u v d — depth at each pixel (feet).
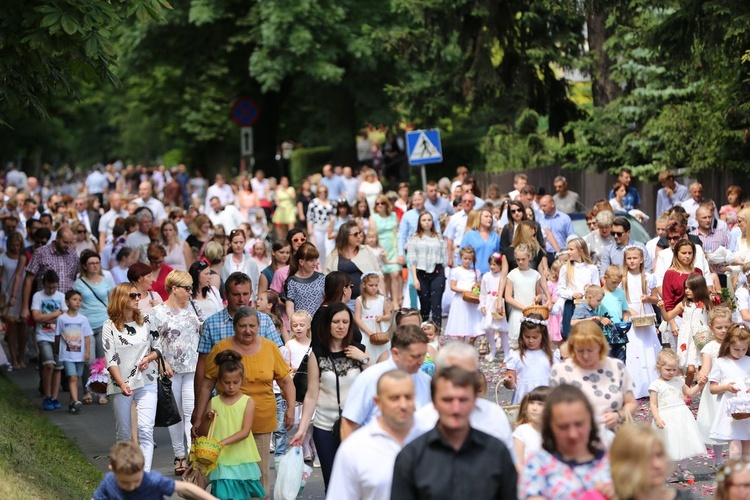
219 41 231.71
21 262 99.86
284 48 207.92
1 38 63.26
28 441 64.85
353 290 76.95
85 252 84.94
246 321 52.85
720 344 59.82
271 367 53.26
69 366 81.61
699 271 77.82
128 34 227.81
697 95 135.13
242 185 196.13
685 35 110.73
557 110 171.32
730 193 98.58
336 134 228.63
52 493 51.08
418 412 37.42
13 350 99.60
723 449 63.26
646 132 144.66
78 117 416.05
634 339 76.64
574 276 80.48
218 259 81.82
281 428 60.59
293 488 50.62
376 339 61.52
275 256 75.36
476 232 96.73
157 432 76.18
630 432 31.99
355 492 36.60
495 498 33.37
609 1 129.18
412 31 174.91
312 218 134.92
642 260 78.48
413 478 33.40
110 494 40.37
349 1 209.97
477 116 182.80
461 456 33.40
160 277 79.51
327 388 50.14
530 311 74.95
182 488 41.16
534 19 160.25
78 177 370.94
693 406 73.87
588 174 157.07
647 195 143.54
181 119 265.13
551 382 46.24
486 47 164.55
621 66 146.00
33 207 135.33
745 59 105.09
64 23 62.75
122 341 61.05
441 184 140.97
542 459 33.86
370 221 110.11
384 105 222.28
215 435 50.93
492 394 80.59
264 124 262.26
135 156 430.61
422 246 101.71
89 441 72.23
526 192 103.35
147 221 102.12
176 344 62.13
